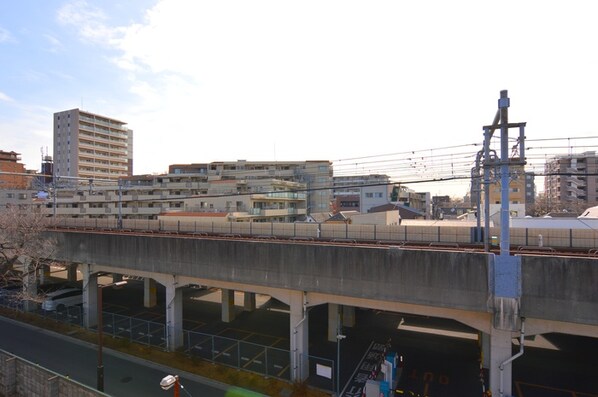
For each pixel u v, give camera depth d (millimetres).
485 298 15773
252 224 28578
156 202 72688
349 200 94062
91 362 21922
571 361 22641
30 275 31406
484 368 20672
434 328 28828
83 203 74312
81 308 29625
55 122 102188
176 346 23922
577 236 19734
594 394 18734
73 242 28672
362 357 23219
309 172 81938
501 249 15414
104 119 106938
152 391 18531
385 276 17688
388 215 38562
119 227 34188
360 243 22266
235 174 81312
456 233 22328
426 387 19250
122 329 27391
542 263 14914
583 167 78062
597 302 14156
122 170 111688
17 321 29609
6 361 17031
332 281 18766
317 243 20266
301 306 19828
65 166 100438
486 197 17547
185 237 23750
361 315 32438
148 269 24719
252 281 20906
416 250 17094
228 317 30672
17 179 89312
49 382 15266
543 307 14891
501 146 14891
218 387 19031
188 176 77688
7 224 28766
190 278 23422
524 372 21188
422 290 16969
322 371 19094
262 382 19328
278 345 25484
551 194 94812
